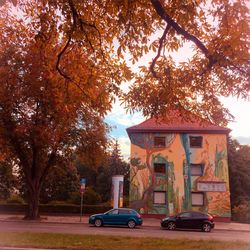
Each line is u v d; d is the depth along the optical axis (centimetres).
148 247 1386
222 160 4081
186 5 695
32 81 2673
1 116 3028
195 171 4100
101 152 3431
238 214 4191
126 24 729
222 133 4134
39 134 2970
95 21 751
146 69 864
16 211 4750
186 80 856
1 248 1296
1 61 2706
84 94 873
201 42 729
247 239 1973
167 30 736
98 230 2348
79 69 853
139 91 870
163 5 707
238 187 5581
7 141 3203
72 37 757
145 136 4216
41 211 4578
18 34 898
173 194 4056
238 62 735
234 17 711
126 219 2898
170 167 4112
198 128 4156
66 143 3359
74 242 1477
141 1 688
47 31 763
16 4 718
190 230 2917
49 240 1507
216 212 3975
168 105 873
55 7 716
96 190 7950
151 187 4094
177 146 4156
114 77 862
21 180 6347
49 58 862
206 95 876
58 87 887
